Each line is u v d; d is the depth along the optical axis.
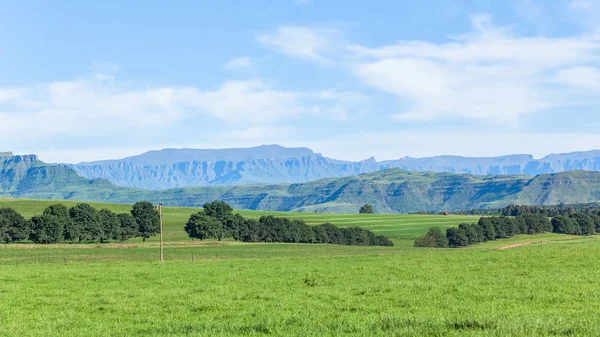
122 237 157.00
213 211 166.88
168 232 186.38
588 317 23.95
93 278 48.91
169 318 27.50
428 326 22.12
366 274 47.94
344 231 176.25
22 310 31.19
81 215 147.88
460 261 59.25
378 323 23.28
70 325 26.42
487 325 21.86
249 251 120.25
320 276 46.88
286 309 29.34
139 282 45.31
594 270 45.47
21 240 148.38
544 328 20.91
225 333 22.44
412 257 68.81
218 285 41.62
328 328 22.80
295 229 165.88
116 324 26.20
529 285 36.34
